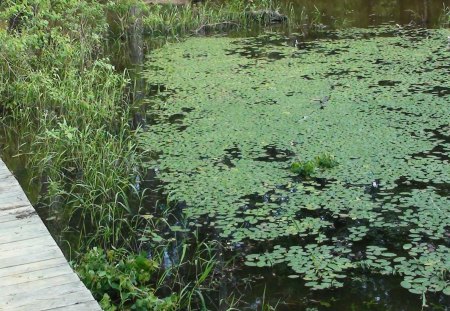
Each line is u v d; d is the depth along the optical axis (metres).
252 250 4.19
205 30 10.21
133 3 9.86
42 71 7.20
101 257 3.95
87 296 3.02
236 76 7.62
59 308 2.93
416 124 5.93
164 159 5.51
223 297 3.79
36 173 5.55
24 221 3.75
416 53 8.20
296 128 5.99
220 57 8.52
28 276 3.20
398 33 9.37
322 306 3.65
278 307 3.67
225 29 10.31
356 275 3.90
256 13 10.48
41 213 4.86
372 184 4.89
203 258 4.16
